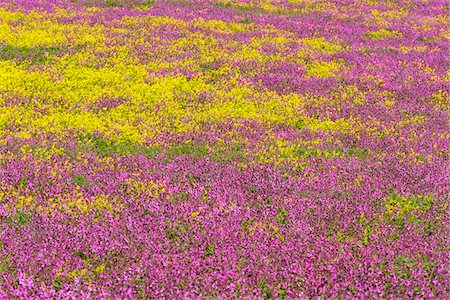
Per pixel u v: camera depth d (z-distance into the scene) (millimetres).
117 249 8188
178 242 8492
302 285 7637
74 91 15836
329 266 7855
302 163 11664
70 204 9398
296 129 13758
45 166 10812
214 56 19719
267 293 7562
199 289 7438
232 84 17172
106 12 25812
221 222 8984
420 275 7969
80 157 11438
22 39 20109
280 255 8219
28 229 8594
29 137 12312
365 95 16625
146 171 10922
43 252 8016
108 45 20328
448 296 7566
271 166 11477
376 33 24984
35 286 7316
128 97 15492
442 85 17719
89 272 7699
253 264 8000
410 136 13625
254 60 19484
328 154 12312
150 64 18531
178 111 14547
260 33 23562
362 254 8359
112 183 10242
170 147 12344
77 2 27688
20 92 15273
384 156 12266
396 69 19422
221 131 13391
